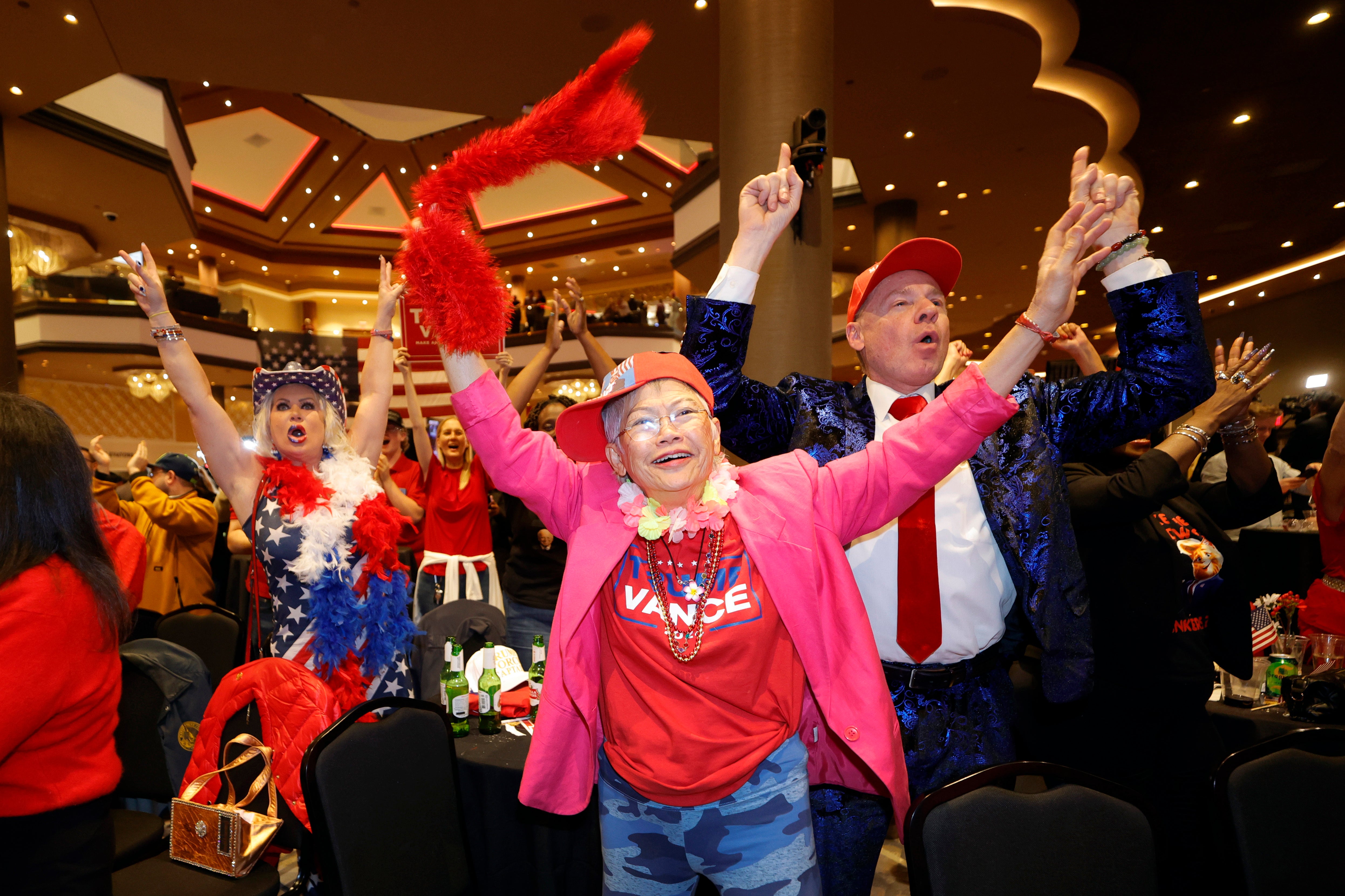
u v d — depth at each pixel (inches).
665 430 45.0
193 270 692.7
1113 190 55.4
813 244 136.1
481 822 78.7
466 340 44.6
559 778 45.9
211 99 442.0
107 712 47.3
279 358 398.0
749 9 141.5
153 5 203.0
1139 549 76.0
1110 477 72.5
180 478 162.4
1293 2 253.0
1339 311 551.5
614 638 47.1
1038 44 235.6
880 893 95.3
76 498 45.9
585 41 217.5
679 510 46.2
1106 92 300.0
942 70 248.7
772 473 48.9
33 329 481.4
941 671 57.4
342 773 61.3
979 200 378.9
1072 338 86.0
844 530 47.2
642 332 580.7
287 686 68.2
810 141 123.0
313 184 563.2
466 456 152.4
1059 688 55.0
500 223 637.3
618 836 49.2
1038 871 50.1
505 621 114.0
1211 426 71.4
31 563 43.3
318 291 737.6
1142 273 55.1
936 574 56.4
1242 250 504.7
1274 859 55.1
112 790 47.2
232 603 170.1
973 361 52.0
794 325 134.6
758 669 45.7
